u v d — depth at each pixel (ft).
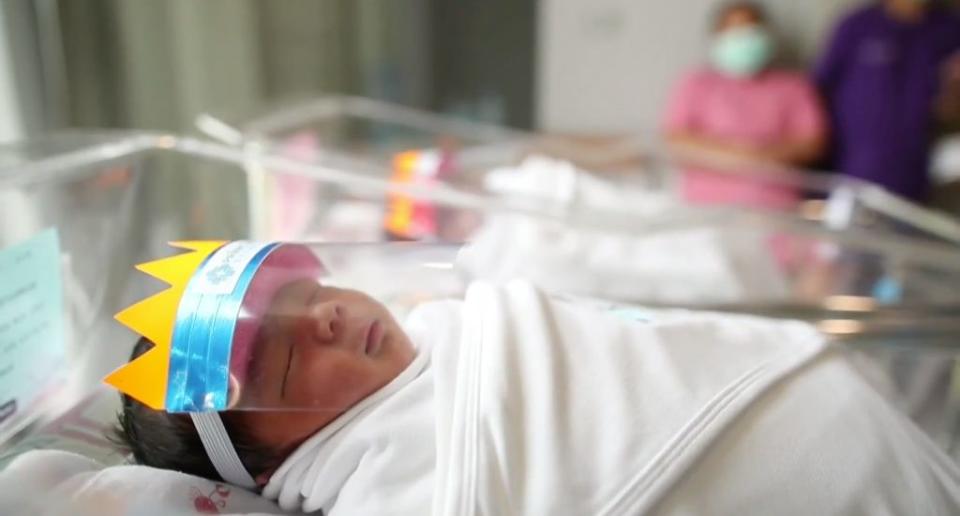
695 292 3.44
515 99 9.02
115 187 2.82
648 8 8.48
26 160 2.77
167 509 1.86
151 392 1.77
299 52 7.22
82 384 2.15
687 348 1.96
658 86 8.73
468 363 1.86
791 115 7.72
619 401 1.75
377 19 8.04
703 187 5.85
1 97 4.08
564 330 1.97
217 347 1.76
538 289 2.18
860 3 8.00
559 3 8.59
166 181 3.15
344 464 1.88
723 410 1.74
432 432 1.83
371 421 1.88
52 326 2.15
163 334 1.79
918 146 7.55
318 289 2.07
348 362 1.95
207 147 3.36
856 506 1.63
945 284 3.49
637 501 1.57
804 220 4.19
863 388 1.90
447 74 8.88
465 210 3.66
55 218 2.50
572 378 1.82
